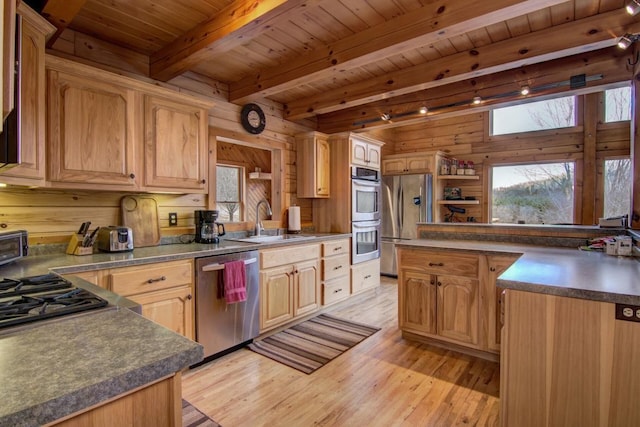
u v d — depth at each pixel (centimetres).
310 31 247
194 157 275
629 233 238
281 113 403
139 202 271
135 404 71
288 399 207
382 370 242
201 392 214
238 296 262
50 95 200
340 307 395
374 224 446
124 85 233
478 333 257
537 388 147
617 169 430
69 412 59
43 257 214
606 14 223
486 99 328
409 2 214
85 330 89
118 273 204
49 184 200
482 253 254
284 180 403
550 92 295
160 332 88
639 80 245
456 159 548
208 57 242
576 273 167
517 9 189
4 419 52
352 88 349
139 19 226
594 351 136
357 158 419
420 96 371
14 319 93
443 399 206
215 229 303
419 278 284
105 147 223
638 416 129
